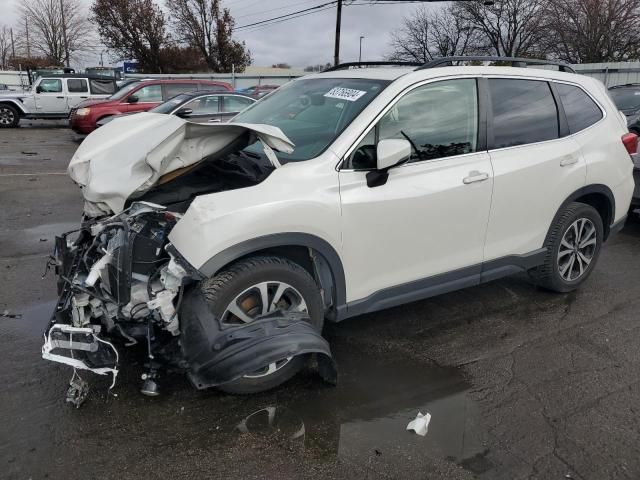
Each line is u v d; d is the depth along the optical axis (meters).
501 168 4.03
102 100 16.38
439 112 3.82
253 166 3.47
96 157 3.33
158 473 2.64
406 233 3.61
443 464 2.75
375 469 2.71
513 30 42.72
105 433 2.89
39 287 4.77
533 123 4.34
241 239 2.96
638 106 12.62
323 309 3.41
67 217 7.19
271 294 3.20
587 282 5.28
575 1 37.84
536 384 3.51
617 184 4.88
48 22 62.44
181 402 3.18
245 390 3.17
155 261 3.00
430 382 3.49
